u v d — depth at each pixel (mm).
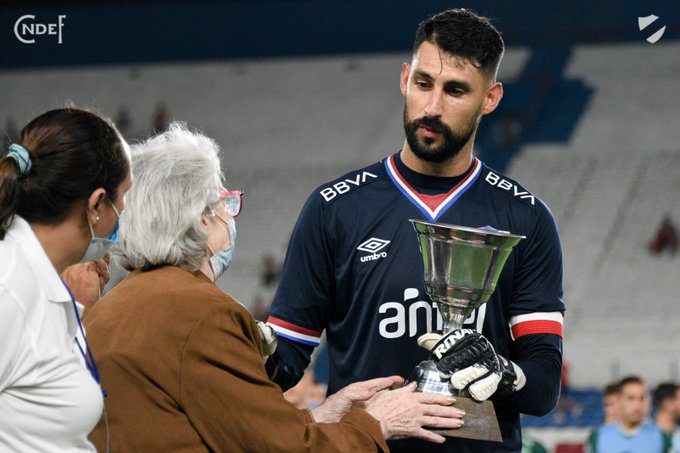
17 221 4492
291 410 5055
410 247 6133
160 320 4969
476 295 5605
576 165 49094
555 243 6293
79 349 4703
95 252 4746
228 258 5449
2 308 4266
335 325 6340
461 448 5980
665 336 39125
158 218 5152
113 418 4926
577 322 40281
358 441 5215
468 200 6223
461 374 5438
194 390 4906
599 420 29641
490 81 6000
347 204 6238
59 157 4461
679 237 44125
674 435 15703
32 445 4426
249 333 5133
